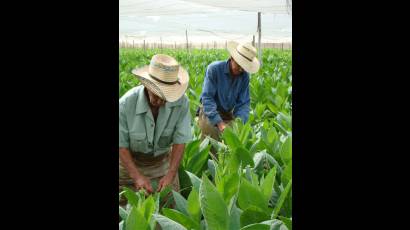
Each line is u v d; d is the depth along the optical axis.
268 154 3.18
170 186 2.89
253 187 2.40
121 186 3.09
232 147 3.36
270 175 2.52
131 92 2.88
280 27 14.69
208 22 14.88
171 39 26.67
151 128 2.90
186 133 2.99
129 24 16.36
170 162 3.03
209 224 2.15
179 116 2.96
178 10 10.34
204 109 4.02
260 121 5.16
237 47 3.95
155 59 2.73
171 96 2.72
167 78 2.71
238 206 2.68
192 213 2.48
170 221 2.15
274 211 2.46
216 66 4.00
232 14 13.05
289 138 3.15
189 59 15.31
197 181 2.63
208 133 4.20
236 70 3.98
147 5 9.61
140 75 2.73
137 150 2.98
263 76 9.03
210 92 4.04
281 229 2.09
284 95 6.20
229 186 2.50
